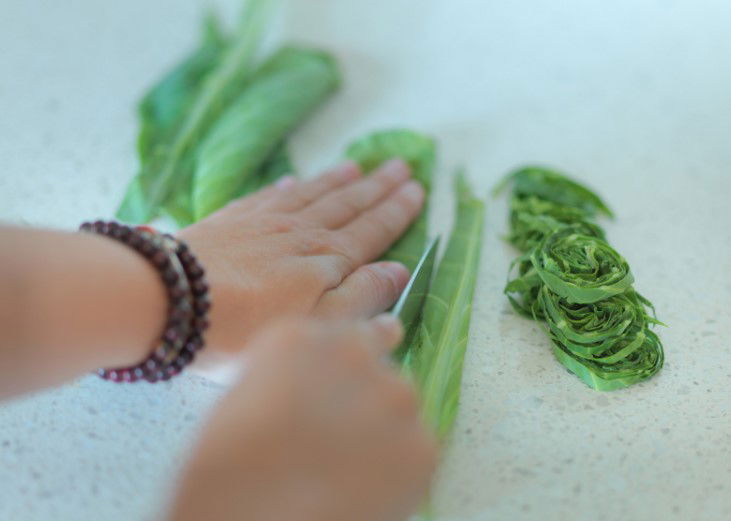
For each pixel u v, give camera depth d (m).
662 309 0.50
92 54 0.70
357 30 0.73
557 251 0.48
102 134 0.62
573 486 0.42
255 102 0.61
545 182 0.56
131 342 0.40
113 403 0.45
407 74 0.69
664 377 0.46
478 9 0.75
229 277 0.44
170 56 0.70
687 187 0.58
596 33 0.72
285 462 0.32
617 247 0.54
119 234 0.41
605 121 0.64
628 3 0.75
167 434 0.44
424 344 0.46
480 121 0.64
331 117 0.65
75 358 0.38
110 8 0.76
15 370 0.37
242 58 0.65
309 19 0.74
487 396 0.46
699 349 0.48
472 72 0.69
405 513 0.35
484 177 0.60
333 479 0.32
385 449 0.33
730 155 0.60
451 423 0.44
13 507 0.41
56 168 0.59
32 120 0.63
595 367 0.46
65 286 0.37
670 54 0.70
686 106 0.65
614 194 0.58
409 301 0.46
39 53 0.70
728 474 0.42
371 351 0.35
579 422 0.44
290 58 0.67
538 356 0.48
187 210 0.56
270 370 0.34
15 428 0.44
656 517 0.41
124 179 0.58
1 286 0.36
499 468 0.43
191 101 0.63
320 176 0.57
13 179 0.58
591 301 0.46
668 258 0.53
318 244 0.49
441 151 0.62
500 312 0.50
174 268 0.40
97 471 0.42
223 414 0.33
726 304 0.50
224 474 0.32
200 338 0.42
